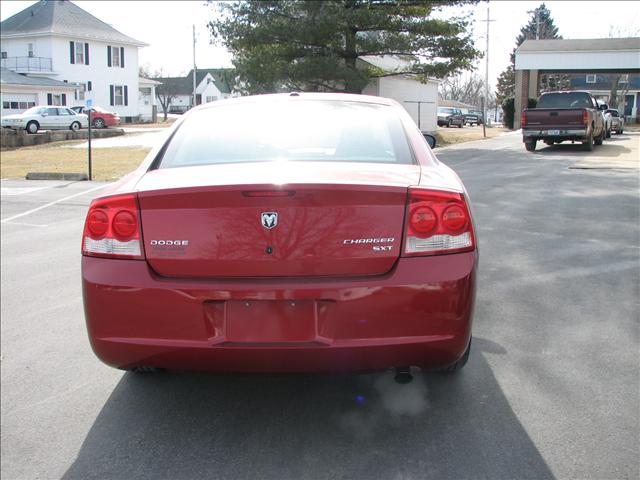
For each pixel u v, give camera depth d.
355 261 2.85
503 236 7.32
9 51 50.66
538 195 10.16
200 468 2.95
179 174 3.19
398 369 3.08
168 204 2.89
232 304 2.86
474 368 3.90
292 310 2.84
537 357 4.04
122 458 3.08
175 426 3.36
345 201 2.85
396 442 3.11
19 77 45.31
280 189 2.80
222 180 2.94
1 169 20.11
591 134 19.38
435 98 41.75
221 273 2.87
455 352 2.94
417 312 2.84
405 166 3.33
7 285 6.38
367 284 2.82
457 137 32.72
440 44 23.64
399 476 2.82
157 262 2.90
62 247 8.27
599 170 13.50
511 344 4.25
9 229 9.80
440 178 3.18
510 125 42.09
